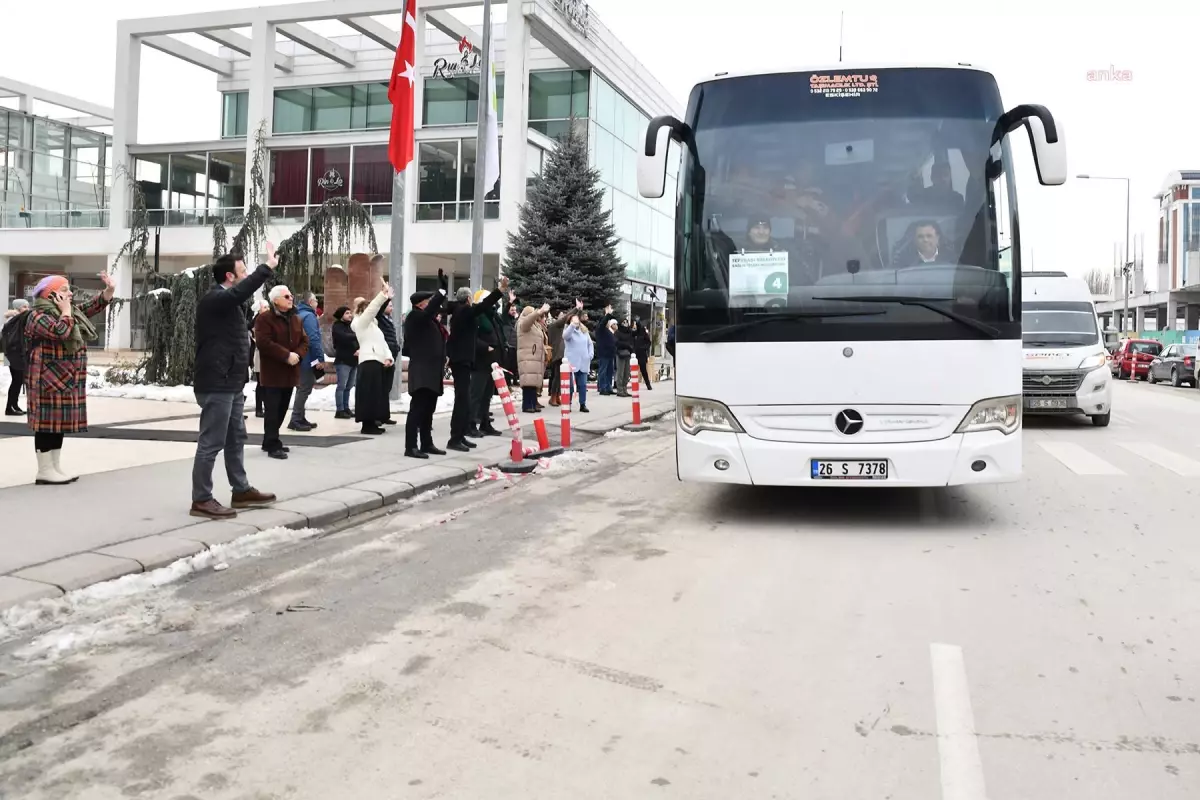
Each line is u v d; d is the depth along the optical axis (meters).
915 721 3.67
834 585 5.63
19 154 40.38
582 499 8.52
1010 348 6.85
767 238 7.07
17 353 13.24
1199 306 58.31
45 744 3.46
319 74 38.06
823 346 6.93
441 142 30.64
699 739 3.51
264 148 32.62
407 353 10.24
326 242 18.02
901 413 6.87
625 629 4.80
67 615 4.96
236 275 7.06
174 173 35.31
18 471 8.63
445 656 4.40
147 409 14.48
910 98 7.11
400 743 3.47
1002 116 7.07
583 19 31.03
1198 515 7.78
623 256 35.66
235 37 35.56
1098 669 4.23
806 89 7.22
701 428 7.17
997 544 6.72
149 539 6.25
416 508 8.08
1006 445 6.84
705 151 7.27
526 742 3.48
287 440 11.37
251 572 5.90
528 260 26.61
